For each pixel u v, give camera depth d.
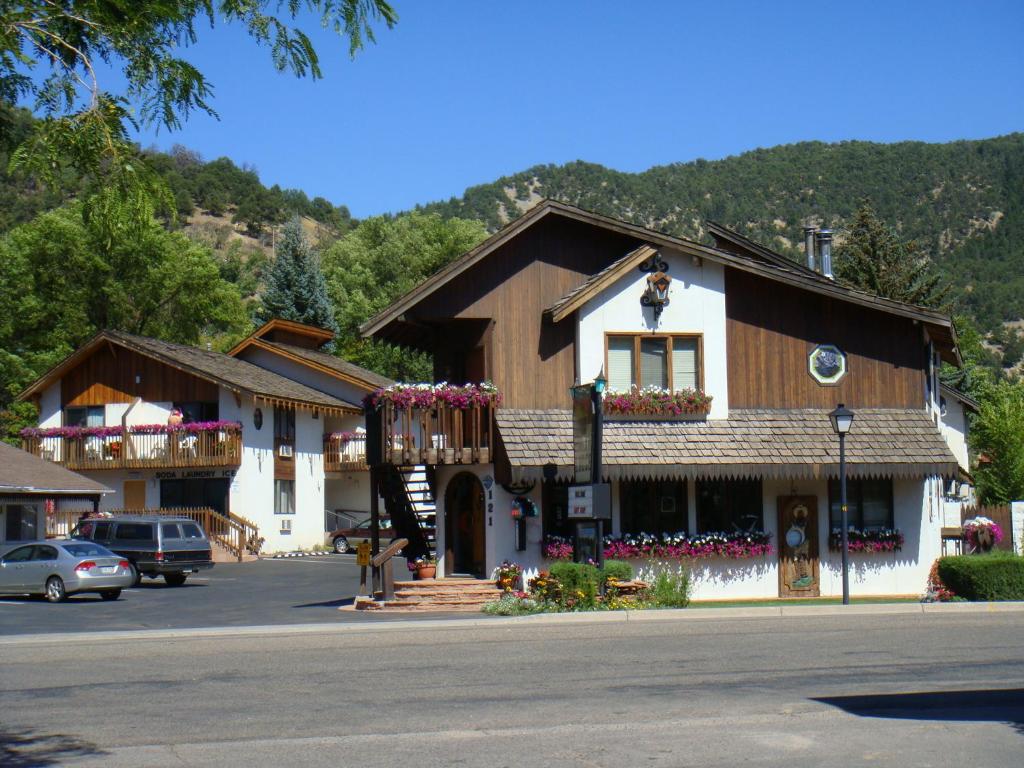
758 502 26.77
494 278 26.59
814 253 36.03
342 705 12.13
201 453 46.78
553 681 13.52
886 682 13.12
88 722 11.41
